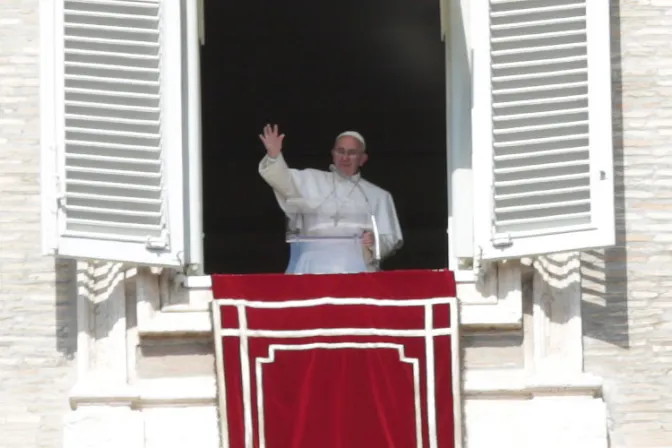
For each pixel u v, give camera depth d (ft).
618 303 153.48
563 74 150.71
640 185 155.43
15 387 151.02
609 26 153.17
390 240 166.30
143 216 149.07
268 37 238.07
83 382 149.18
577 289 151.64
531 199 149.69
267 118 248.73
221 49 240.73
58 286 152.46
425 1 230.68
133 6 150.92
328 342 149.59
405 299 149.69
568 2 151.33
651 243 154.51
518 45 150.82
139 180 149.48
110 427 148.05
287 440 148.56
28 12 156.35
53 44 149.28
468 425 149.48
